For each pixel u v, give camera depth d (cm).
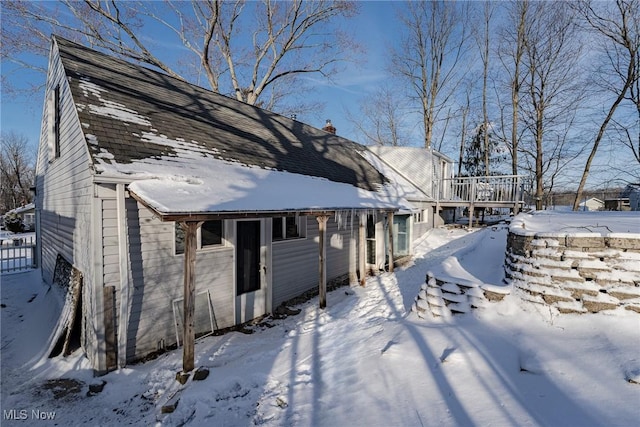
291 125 1216
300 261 786
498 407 247
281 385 356
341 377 348
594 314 331
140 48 1572
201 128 730
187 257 423
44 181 925
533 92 1988
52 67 748
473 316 407
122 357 451
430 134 2552
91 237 440
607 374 254
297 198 638
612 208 2494
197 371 404
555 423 218
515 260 422
